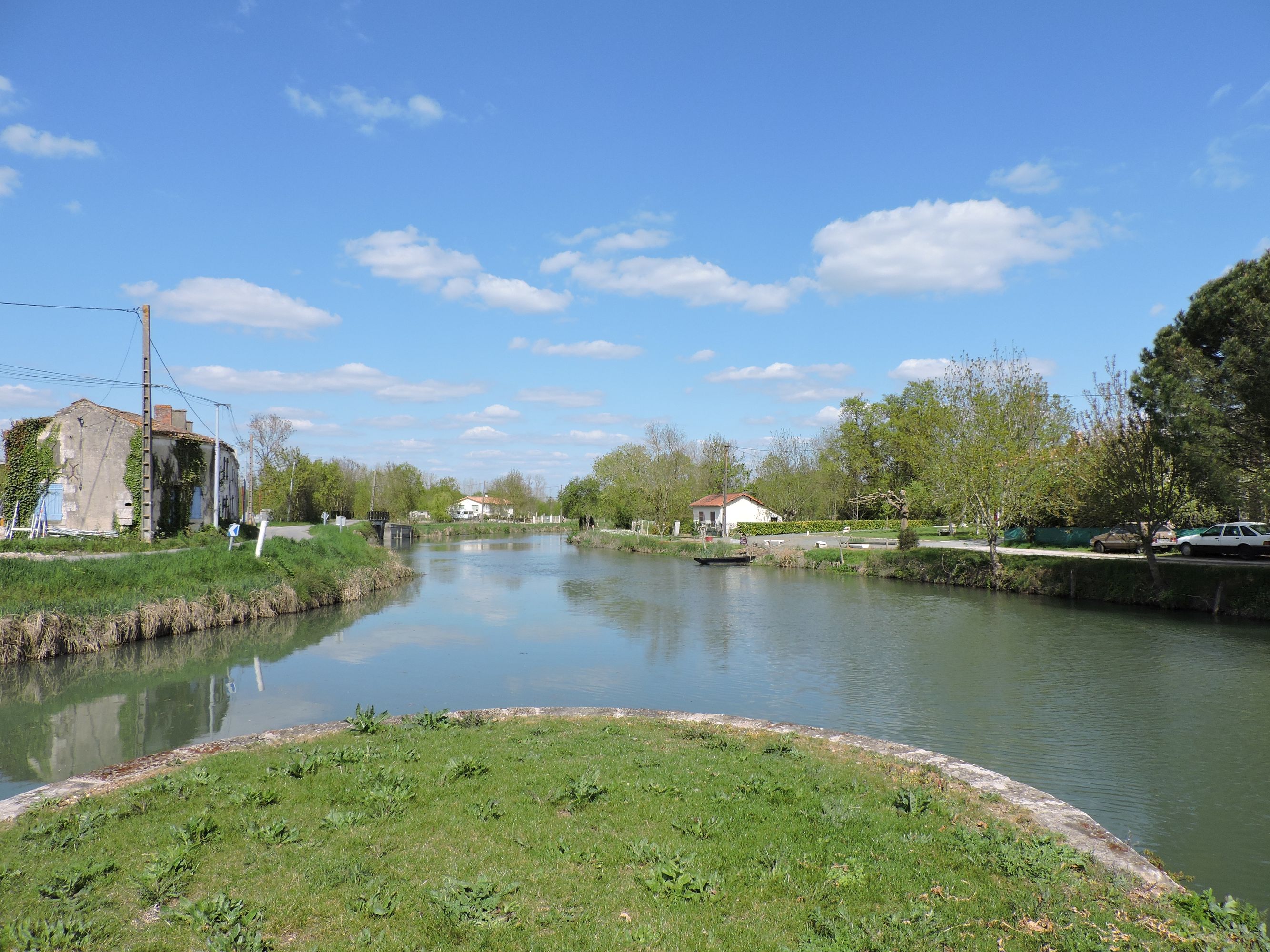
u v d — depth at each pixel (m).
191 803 6.96
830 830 6.34
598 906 5.06
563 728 10.21
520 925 4.80
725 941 4.66
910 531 45.03
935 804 7.06
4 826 6.55
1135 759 11.83
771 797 7.18
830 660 19.23
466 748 8.99
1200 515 32.31
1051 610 27.62
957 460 35.25
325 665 18.53
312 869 5.52
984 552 38.06
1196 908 5.13
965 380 36.19
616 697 15.53
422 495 106.19
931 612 27.52
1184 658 19.19
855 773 8.17
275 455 75.19
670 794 7.22
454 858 5.77
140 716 14.31
